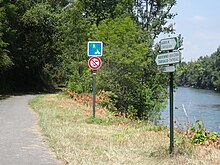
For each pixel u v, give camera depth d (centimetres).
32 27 3522
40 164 692
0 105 1930
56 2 4750
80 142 868
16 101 2225
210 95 7050
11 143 886
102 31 2472
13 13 3198
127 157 724
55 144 845
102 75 2239
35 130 1079
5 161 713
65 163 696
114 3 4106
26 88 3788
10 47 3250
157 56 735
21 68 3731
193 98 5809
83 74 2452
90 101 1905
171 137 723
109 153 755
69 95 2288
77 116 1366
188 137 932
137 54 2309
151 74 2773
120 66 2308
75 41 3494
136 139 911
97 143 861
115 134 984
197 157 718
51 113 1431
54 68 4297
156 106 2658
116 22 2509
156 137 939
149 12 3522
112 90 2247
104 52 2269
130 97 2423
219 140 898
